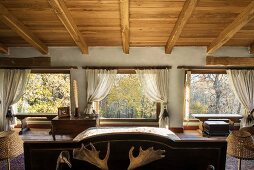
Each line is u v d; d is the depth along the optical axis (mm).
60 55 5898
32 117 6145
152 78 5844
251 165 4000
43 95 6219
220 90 6168
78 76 5938
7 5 3842
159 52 5871
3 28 4727
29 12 4090
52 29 4824
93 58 5902
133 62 5891
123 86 6098
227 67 5840
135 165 2266
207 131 5492
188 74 5898
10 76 5852
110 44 5730
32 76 6160
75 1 3777
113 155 2670
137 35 5184
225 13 4195
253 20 4441
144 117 6148
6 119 5863
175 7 4012
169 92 5953
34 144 2514
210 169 2246
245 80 5797
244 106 5828
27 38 4797
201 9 4070
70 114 5617
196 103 6195
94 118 5250
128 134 2648
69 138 5367
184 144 2582
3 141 2289
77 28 4691
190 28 4836
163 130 3949
